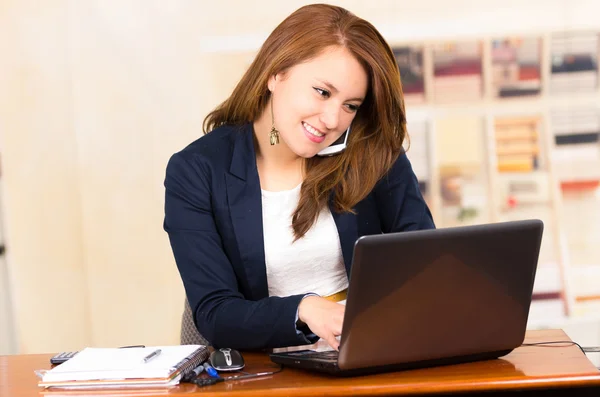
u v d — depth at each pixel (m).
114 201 4.46
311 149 2.06
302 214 2.17
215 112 2.30
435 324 1.74
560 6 4.35
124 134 4.44
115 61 4.41
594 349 1.95
